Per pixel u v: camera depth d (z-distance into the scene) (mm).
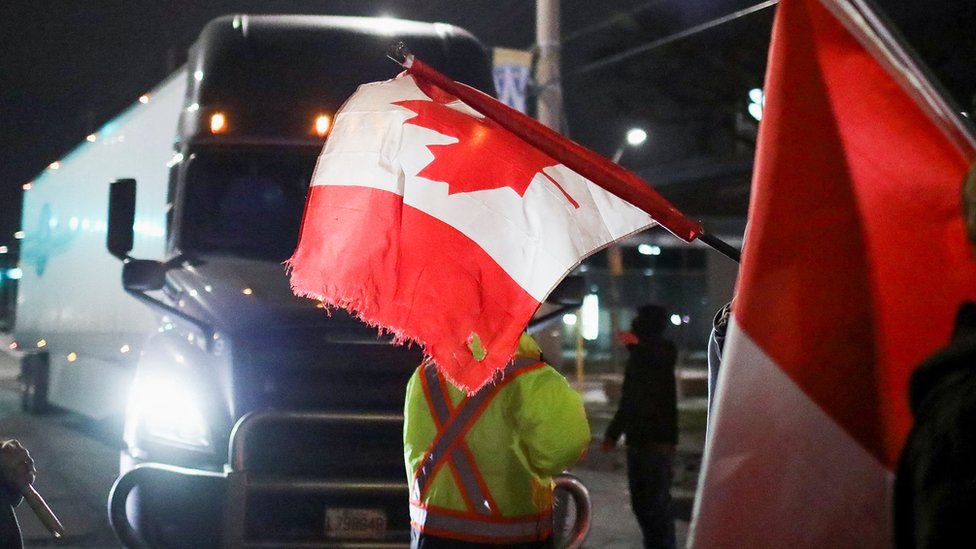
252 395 6457
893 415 2246
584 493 6270
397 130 3748
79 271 14312
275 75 7707
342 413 6312
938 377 1931
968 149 2287
